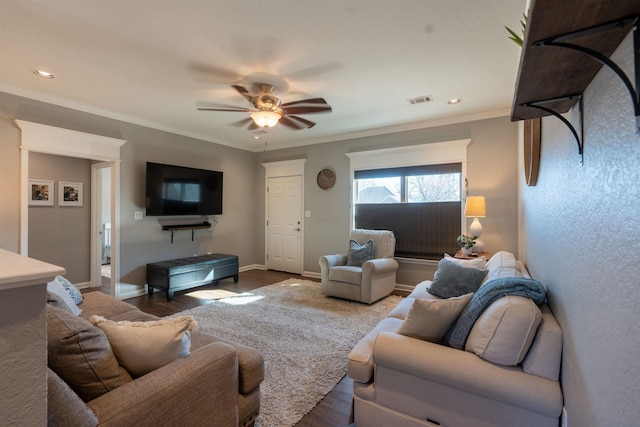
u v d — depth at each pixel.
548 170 1.62
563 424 1.17
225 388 1.32
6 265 0.67
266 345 2.66
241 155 5.95
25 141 3.26
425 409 1.45
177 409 1.12
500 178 3.90
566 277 1.19
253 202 6.23
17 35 2.19
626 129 0.68
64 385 0.87
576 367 1.03
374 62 2.59
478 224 3.71
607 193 0.78
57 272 0.67
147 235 4.43
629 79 0.67
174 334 1.21
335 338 2.80
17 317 0.63
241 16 1.98
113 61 2.57
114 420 0.93
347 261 4.44
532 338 1.28
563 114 1.28
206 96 3.35
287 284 4.86
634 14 0.62
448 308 1.52
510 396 1.25
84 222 4.71
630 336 0.64
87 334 1.03
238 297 4.12
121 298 4.09
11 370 0.63
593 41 0.73
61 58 2.52
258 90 3.08
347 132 4.92
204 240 5.27
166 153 4.65
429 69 2.72
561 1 0.60
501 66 2.67
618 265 0.70
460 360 1.36
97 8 1.89
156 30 2.13
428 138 4.37
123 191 4.14
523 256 3.20
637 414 0.60
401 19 2.01
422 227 4.46
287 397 1.95
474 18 2.00
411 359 1.45
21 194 3.24
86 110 3.73
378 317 3.35
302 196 5.65
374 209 4.86
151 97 3.38
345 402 1.93
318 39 2.24
